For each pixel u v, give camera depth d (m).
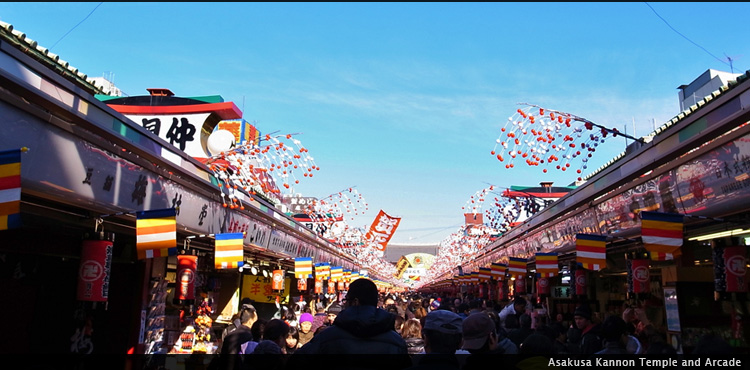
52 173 5.35
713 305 7.78
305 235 17.73
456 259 32.16
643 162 7.83
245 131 21.36
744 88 5.31
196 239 10.43
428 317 3.99
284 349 6.03
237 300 15.72
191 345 11.00
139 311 9.16
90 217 6.55
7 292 7.19
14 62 4.68
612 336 5.23
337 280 21.55
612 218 9.31
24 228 6.74
